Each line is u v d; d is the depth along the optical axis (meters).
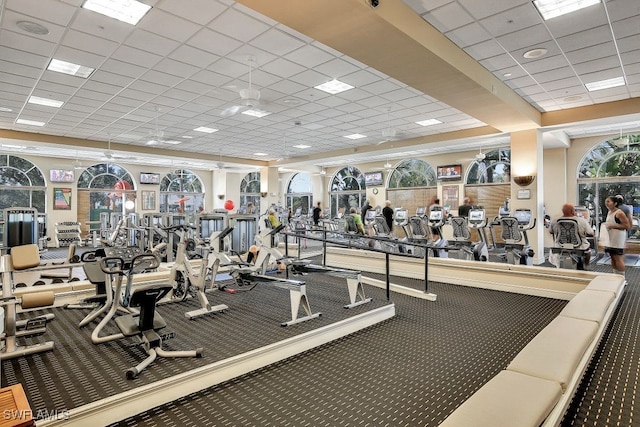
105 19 4.32
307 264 5.32
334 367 3.13
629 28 4.51
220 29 4.57
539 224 8.53
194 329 3.76
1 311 3.20
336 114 8.56
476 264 6.15
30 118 8.76
